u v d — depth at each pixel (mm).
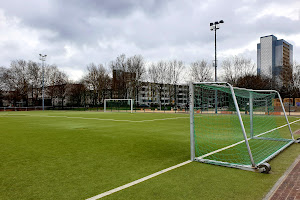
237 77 42469
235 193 3645
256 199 3422
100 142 8609
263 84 40875
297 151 6781
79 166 5324
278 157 6062
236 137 9578
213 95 10734
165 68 57312
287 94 45031
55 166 5352
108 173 4762
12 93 54188
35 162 5742
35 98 62062
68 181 4289
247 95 9328
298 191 3691
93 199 3459
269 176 4480
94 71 56781
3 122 18188
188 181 4219
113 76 56875
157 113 32250
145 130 12281
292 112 30297
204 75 48125
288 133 10719
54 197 3561
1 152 6949
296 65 45594
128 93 61625
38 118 22672
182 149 7234
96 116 25344
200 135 10250
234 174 4629
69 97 64062
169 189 3828
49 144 8250
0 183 4230
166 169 5008
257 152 6645
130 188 3889
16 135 10664
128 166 5281
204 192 3689
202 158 5957
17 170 5055
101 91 58250
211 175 4570
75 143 8422
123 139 9289
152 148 7414
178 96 69938
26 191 3824
